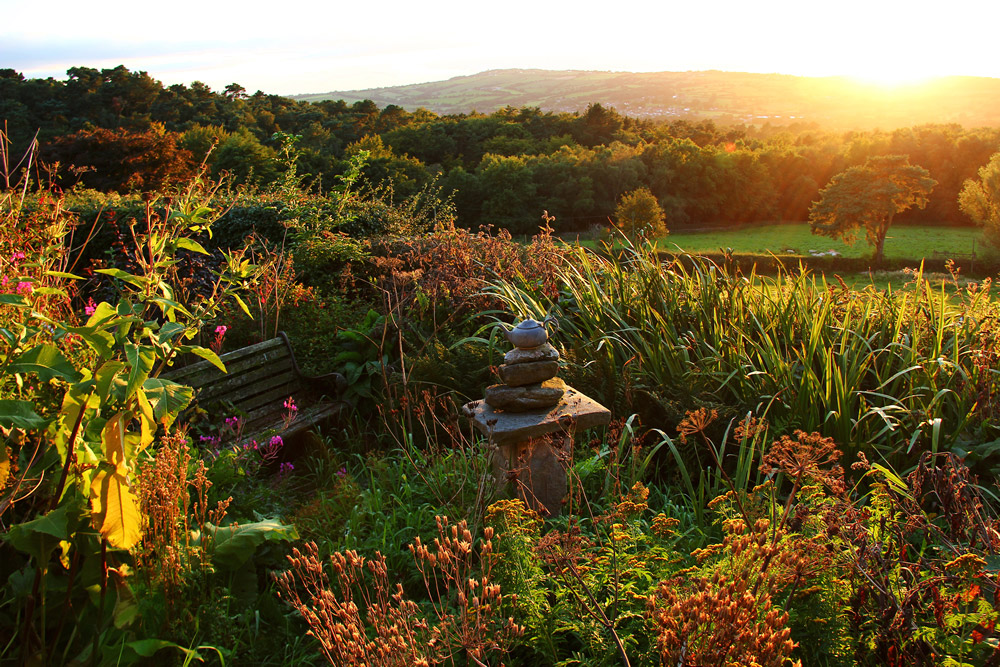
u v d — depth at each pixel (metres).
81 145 38.75
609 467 3.21
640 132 119.62
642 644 2.16
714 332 4.50
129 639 2.13
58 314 3.36
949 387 3.88
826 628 2.04
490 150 100.00
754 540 2.05
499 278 5.52
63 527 1.98
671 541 2.78
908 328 4.54
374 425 4.47
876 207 60.78
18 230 3.67
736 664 1.60
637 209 60.56
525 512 2.58
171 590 2.21
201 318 2.84
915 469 2.67
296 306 5.51
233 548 2.46
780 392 3.87
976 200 47.09
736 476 3.08
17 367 2.01
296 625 2.50
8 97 75.19
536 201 76.88
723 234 81.62
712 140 125.12
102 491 2.00
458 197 75.75
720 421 3.75
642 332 4.63
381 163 65.25
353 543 2.82
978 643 1.88
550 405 3.24
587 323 4.85
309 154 58.56
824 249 66.75
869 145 86.75
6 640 2.17
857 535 2.18
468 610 2.01
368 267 6.99
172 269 5.12
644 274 5.00
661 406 3.86
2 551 2.32
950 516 2.32
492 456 3.15
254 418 4.17
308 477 3.90
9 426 2.05
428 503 3.21
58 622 2.13
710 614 1.67
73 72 92.31
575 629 2.11
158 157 39.44
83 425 2.12
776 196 90.06
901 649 1.89
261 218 8.73
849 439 3.57
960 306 4.77
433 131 100.56
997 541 2.13
